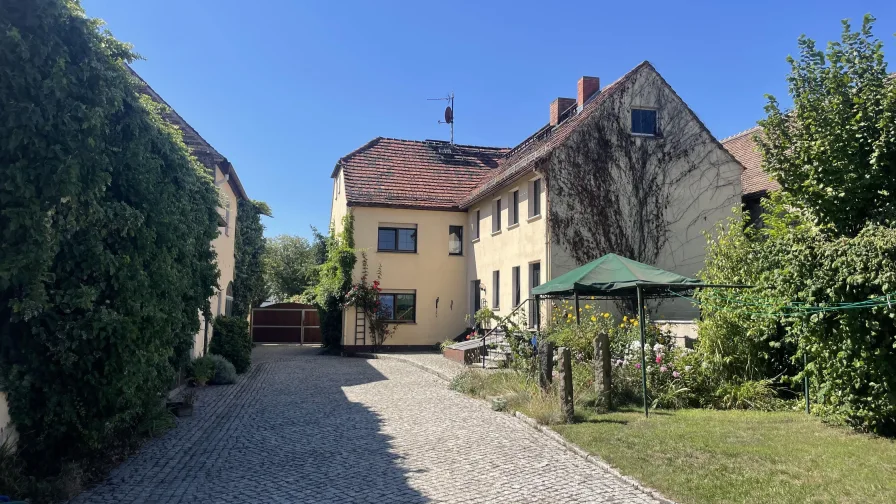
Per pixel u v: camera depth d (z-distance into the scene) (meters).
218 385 13.91
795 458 6.36
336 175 28.89
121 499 5.81
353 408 10.73
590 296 13.15
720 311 10.53
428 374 15.73
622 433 7.75
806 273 7.41
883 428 7.17
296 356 22.81
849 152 7.48
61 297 6.07
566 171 17.78
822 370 7.62
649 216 18.14
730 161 18.89
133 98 7.02
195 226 9.30
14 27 5.28
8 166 5.38
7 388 5.82
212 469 6.88
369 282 24.20
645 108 18.69
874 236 6.67
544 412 8.84
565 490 5.92
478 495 5.83
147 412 8.18
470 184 26.89
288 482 6.36
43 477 6.19
